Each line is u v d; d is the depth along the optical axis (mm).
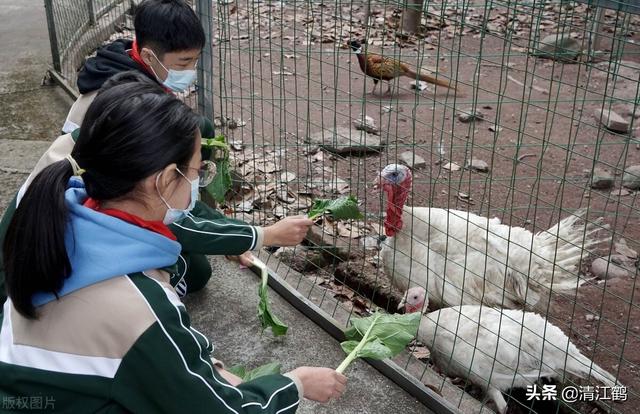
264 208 4906
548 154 6457
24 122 6367
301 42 9000
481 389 3793
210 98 4184
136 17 2902
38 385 1628
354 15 9789
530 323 3553
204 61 4086
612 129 6836
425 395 2992
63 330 1613
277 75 8062
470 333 3584
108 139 1555
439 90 8023
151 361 1610
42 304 1622
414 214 4148
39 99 6855
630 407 3633
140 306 1610
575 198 5695
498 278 4129
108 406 1647
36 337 1640
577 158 6363
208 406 1717
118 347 1603
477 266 4129
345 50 8875
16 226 1590
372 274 4512
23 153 5695
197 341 1723
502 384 3570
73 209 1621
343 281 4590
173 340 1639
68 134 2721
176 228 2867
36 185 1609
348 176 5793
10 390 1656
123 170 1570
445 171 6066
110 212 1670
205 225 2930
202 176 3445
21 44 8430
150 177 1619
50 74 7238
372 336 2740
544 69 8406
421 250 4176
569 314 4371
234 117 6785
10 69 7605
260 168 5641
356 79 8289
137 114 1567
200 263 3602
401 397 3062
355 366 3244
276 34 9219
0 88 7094
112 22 8820
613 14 8961
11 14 9695
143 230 1655
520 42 8969
